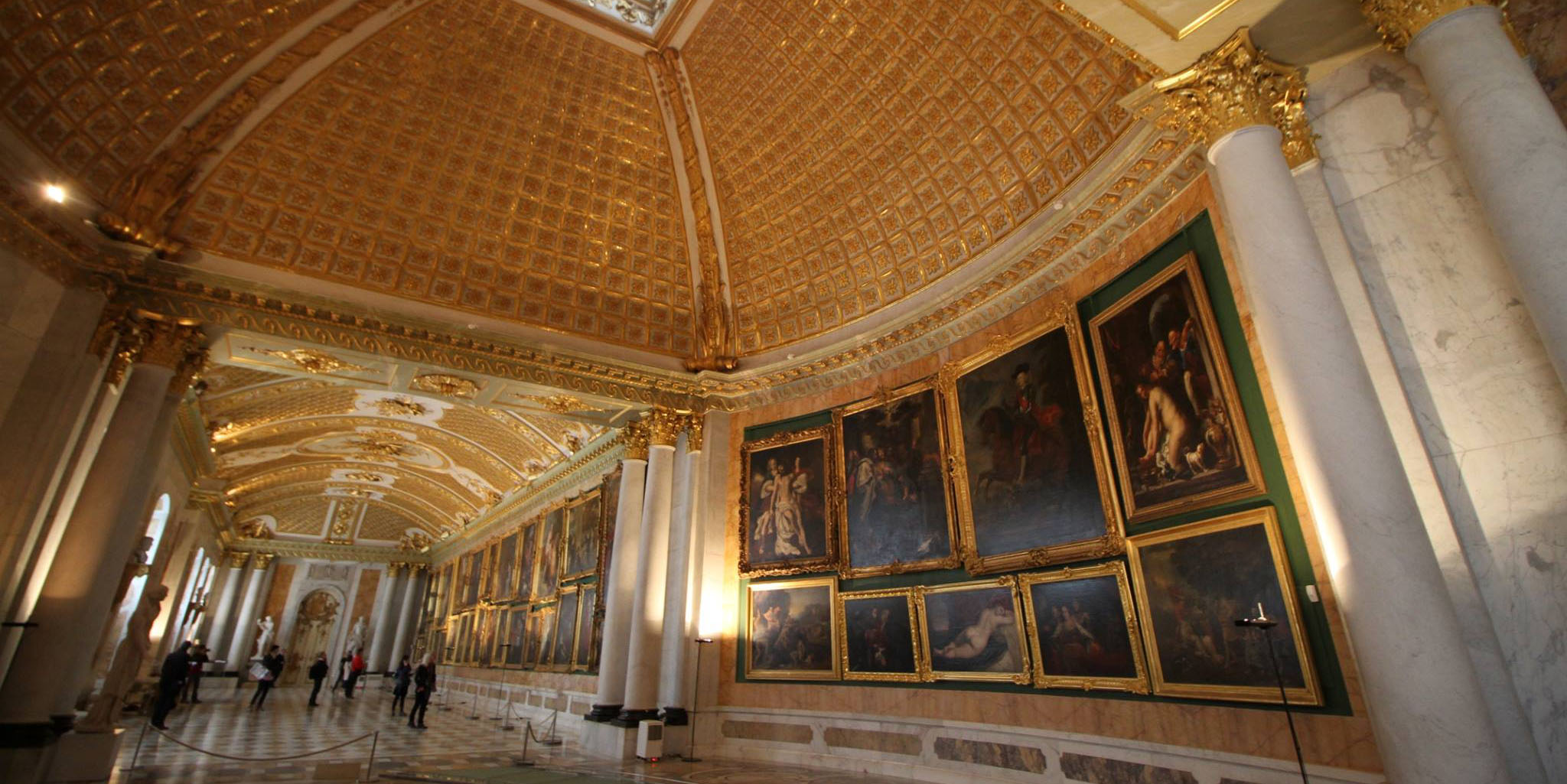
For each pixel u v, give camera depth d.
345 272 13.37
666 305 16.44
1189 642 8.41
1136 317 9.84
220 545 33.50
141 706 20.45
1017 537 10.95
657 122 15.41
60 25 9.32
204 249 12.05
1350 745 6.75
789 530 14.49
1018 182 11.91
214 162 11.92
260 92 11.93
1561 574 5.38
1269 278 6.51
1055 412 10.83
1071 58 10.41
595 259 15.78
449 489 30.19
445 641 32.09
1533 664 5.36
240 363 13.43
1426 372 6.25
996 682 10.68
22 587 9.63
